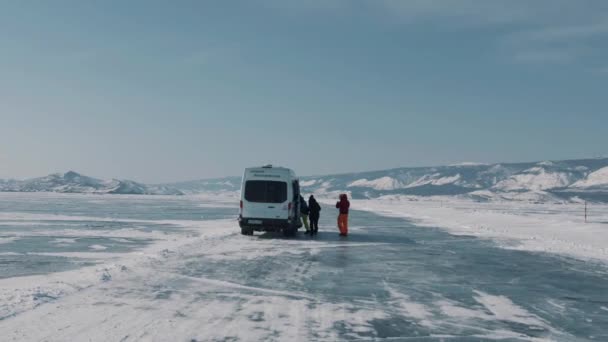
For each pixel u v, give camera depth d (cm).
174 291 959
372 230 2764
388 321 765
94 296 896
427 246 1952
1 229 2508
